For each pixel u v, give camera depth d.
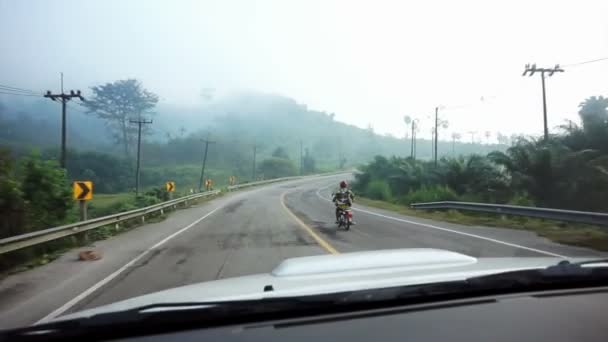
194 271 7.09
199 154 118.44
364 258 2.79
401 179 36.56
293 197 37.75
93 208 27.56
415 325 1.77
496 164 21.47
